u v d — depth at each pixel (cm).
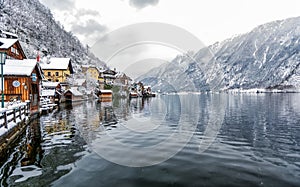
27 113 1895
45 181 668
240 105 4303
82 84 5575
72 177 693
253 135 1388
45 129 1564
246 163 824
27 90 2347
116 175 705
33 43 8800
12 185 648
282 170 753
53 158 885
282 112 2973
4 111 1114
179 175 704
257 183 647
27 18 10519
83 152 961
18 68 2339
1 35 5484
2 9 9469
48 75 6169
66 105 3934
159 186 628
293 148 1055
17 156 927
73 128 1580
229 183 647
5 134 1046
